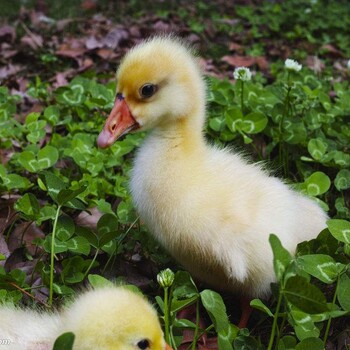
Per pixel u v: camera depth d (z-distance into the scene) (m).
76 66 0.94
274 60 1.02
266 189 0.50
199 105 0.50
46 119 0.67
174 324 0.44
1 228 0.56
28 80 0.88
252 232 0.47
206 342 0.47
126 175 0.61
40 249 0.54
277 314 0.42
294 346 0.43
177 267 0.53
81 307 0.40
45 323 0.43
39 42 1.00
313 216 0.52
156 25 1.13
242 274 0.47
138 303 0.40
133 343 0.39
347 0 1.34
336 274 0.45
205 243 0.47
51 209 0.53
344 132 0.63
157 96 0.49
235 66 0.96
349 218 0.56
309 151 0.59
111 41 1.03
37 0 1.20
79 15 1.18
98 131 0.67
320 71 0.94
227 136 0.62
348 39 1.11
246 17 1.21
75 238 0.50
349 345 0.46
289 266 0.40
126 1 1.26
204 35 1.10
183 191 0.48
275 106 0.62
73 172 0.63
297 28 1.11
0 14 1.13
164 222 0.48
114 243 0.52
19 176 0.58
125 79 0.49
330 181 0.57
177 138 0.49
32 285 0.50
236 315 0.51
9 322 0.43
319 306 0.38
